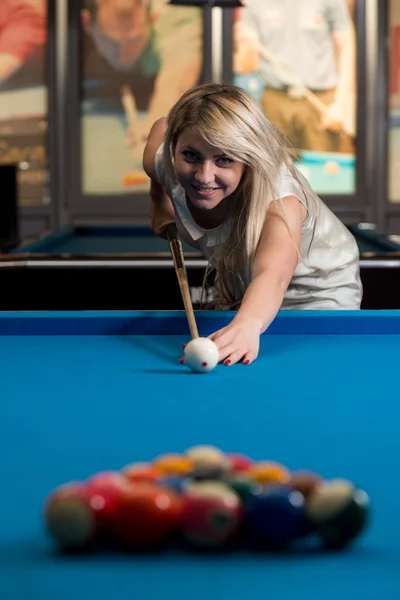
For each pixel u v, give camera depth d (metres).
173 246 3.00
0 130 8.96
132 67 8.90
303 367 2.11
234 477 1.05
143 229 6.40
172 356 2.24
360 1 8.82
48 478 1.32
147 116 8.93
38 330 2.54
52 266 3.90
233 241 2.61
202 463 1.11
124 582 0.96
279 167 2.47
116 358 2.22
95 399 1.82
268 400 1.80
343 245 2.94
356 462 1.40
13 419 1.66
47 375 2.04
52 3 8.80
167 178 2.70
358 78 8.90
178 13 8.82
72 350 2.32
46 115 8.95
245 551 1.03
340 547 1.03
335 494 1.02
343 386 1.93
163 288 3.94
